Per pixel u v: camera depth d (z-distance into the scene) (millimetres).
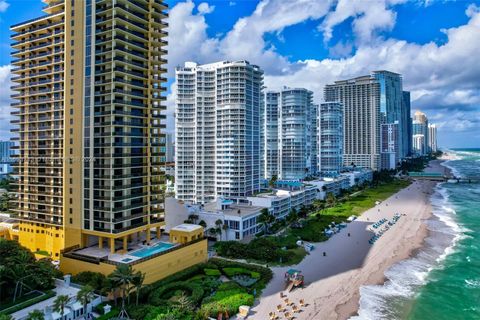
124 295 69812
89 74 94438
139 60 99438
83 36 95750
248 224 131500
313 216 169625
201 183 183000
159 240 104312
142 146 98812
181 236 100125
